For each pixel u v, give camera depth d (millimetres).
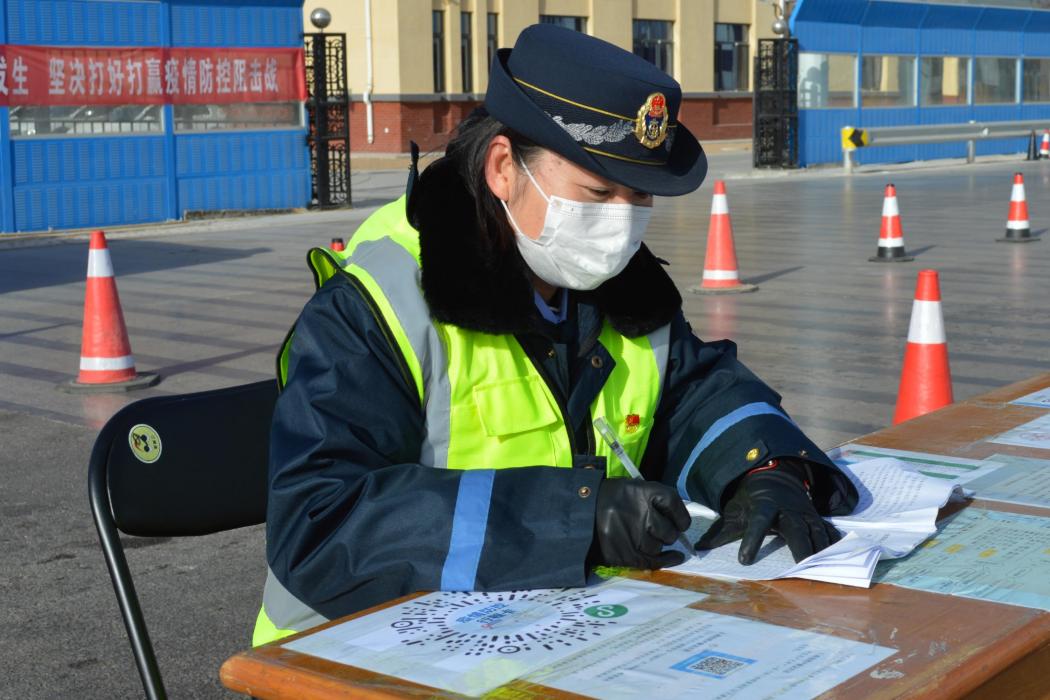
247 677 1498
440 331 1969
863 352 7906
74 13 15875
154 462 2178
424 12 30344
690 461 2188
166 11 16766
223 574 4520
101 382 7371
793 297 10023
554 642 1527
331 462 1864
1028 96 30266
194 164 17344
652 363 2219
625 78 1904
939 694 1382
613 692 1381
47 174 15914
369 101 30547
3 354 8539
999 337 8281
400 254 1992
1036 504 2115
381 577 1752
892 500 2119
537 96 1947
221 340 8828
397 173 28062
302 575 1812
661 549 1776
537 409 2035
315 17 18250
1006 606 1629
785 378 7238
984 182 21766
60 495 5426
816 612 1613
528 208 1967
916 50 27172
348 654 1517
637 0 34375
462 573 1724
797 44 24672
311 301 1993
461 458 1988
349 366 1911
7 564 4605
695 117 36219
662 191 1909
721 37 37031
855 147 24938
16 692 3580
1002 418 2732
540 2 32469
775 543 1923
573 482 1786
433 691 1402
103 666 3754
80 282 11969
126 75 16500
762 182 22828
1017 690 1533
